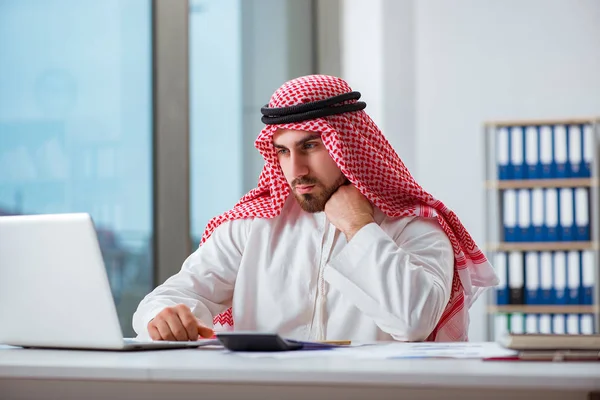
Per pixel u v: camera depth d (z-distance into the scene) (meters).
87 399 1.21
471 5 5.49
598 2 5.42
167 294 2.08
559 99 5.43
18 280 1.52
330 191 2.10
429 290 1.85
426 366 1.13
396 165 2.22
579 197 4.93
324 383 1.05
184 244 4.15
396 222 2.13
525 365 1.15
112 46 4.07
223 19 4.59
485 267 2.24
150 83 4.15
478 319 5.36
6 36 3.87
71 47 3.99
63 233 1.45
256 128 4.73
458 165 5.48
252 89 4.73
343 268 1.89
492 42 5.48
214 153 4.49
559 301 4.94
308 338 2.08
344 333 2.06
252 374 1.08
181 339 1.70
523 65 5.46
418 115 5.50
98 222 4.03
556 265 4.95
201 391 1.16
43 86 3.92
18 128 3.87
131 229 4.09
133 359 1.28
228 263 2.20
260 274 2.15
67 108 3.97
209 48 4.51
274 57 4.93
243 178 4.62
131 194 4.09
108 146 4.05
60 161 3.95
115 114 4.07
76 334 1.48
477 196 5.47
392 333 1.83
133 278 4.09
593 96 5.41
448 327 2.14
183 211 4.16
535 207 4.98
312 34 5.31
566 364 1.17
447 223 2.19
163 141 4.14
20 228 1.49
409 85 5.50
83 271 1.45
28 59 3.90
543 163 4.98
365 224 1.99
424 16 5.49
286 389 1.13
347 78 5.39
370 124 2.16
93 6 4.04
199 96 4.46
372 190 2.14
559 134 4.96
